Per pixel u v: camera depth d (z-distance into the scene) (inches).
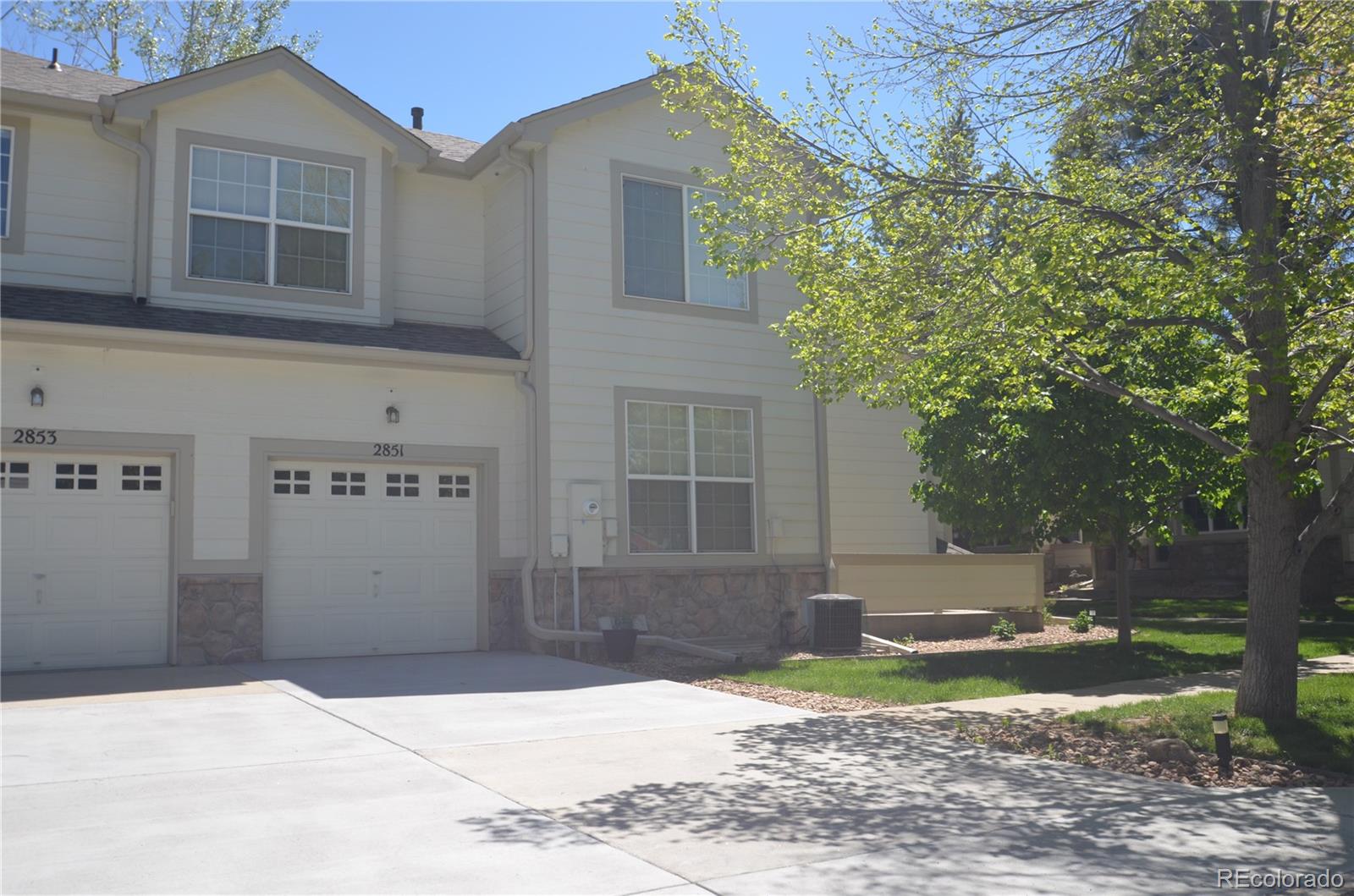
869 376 416.2
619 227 626.8
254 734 349.1
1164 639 645.3
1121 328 385.1
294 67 588.4
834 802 271.4
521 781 289.6
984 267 364.5
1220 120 379.6
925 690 454.6
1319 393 355.9
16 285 537.3
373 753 322.0
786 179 410.6
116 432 507.2
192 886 203.6
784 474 672.4
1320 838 242.8
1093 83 400.2
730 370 657.6
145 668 503.5
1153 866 221.3
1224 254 352.8
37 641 492.4
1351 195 337.4
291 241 590.2
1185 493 559.8
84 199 556.7
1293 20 371.9
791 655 596.7
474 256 659.4
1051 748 338.6
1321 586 834.8
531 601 577.3
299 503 555.8
